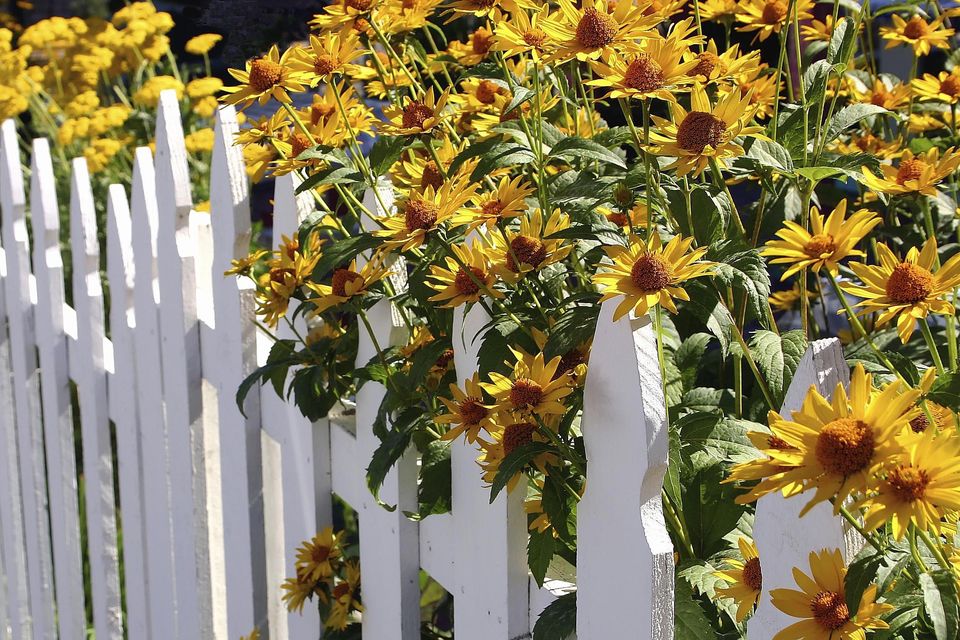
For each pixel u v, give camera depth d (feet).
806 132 4.93
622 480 3.88
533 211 5.34
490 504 4.58
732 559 4.14
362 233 5.36
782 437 3.05
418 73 6.15
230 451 7.25
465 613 5.22
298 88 5.24
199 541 7.72
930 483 2.89
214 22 6.73
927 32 6.66
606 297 3.86
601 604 4.08
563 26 4.47
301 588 6.30
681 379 4.60
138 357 8.25
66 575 9.73
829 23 6.70
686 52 4.55
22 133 16.31
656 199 4.61
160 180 7.52
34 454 9.96
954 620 3.12
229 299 6.91
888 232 6.24
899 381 3.68
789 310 7.63
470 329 4.83
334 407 6.58
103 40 14.33
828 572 3.32
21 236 9.66
